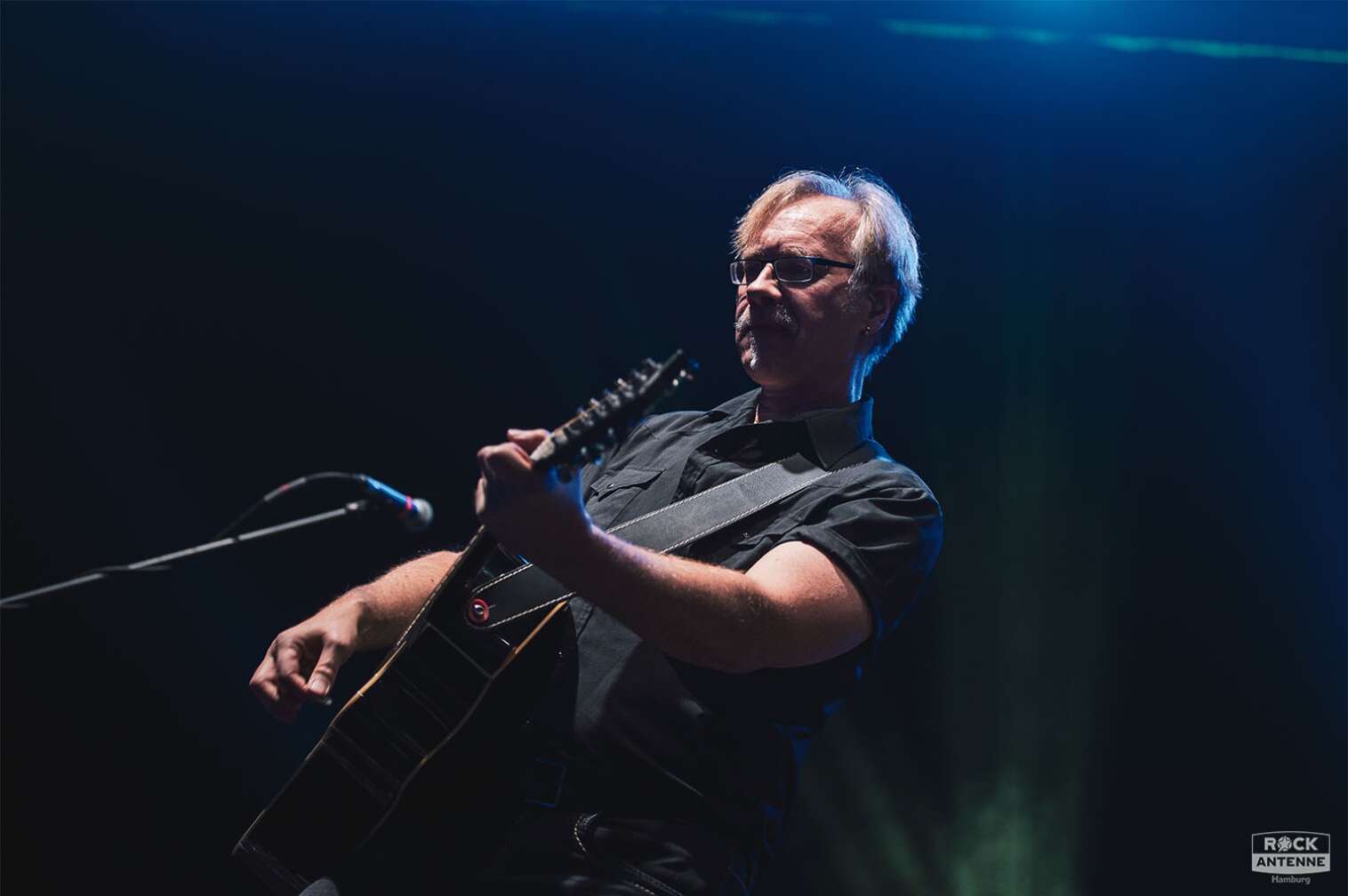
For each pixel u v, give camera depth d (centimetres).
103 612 484
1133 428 481
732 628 133
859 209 190
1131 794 457
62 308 489
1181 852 451
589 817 148
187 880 466
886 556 153
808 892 453
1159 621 470
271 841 157
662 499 178
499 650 155
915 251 197
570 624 155
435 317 503
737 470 176
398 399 502
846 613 147
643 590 128
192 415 495
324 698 157
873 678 473
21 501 482
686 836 147
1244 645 466
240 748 480
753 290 183
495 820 151
